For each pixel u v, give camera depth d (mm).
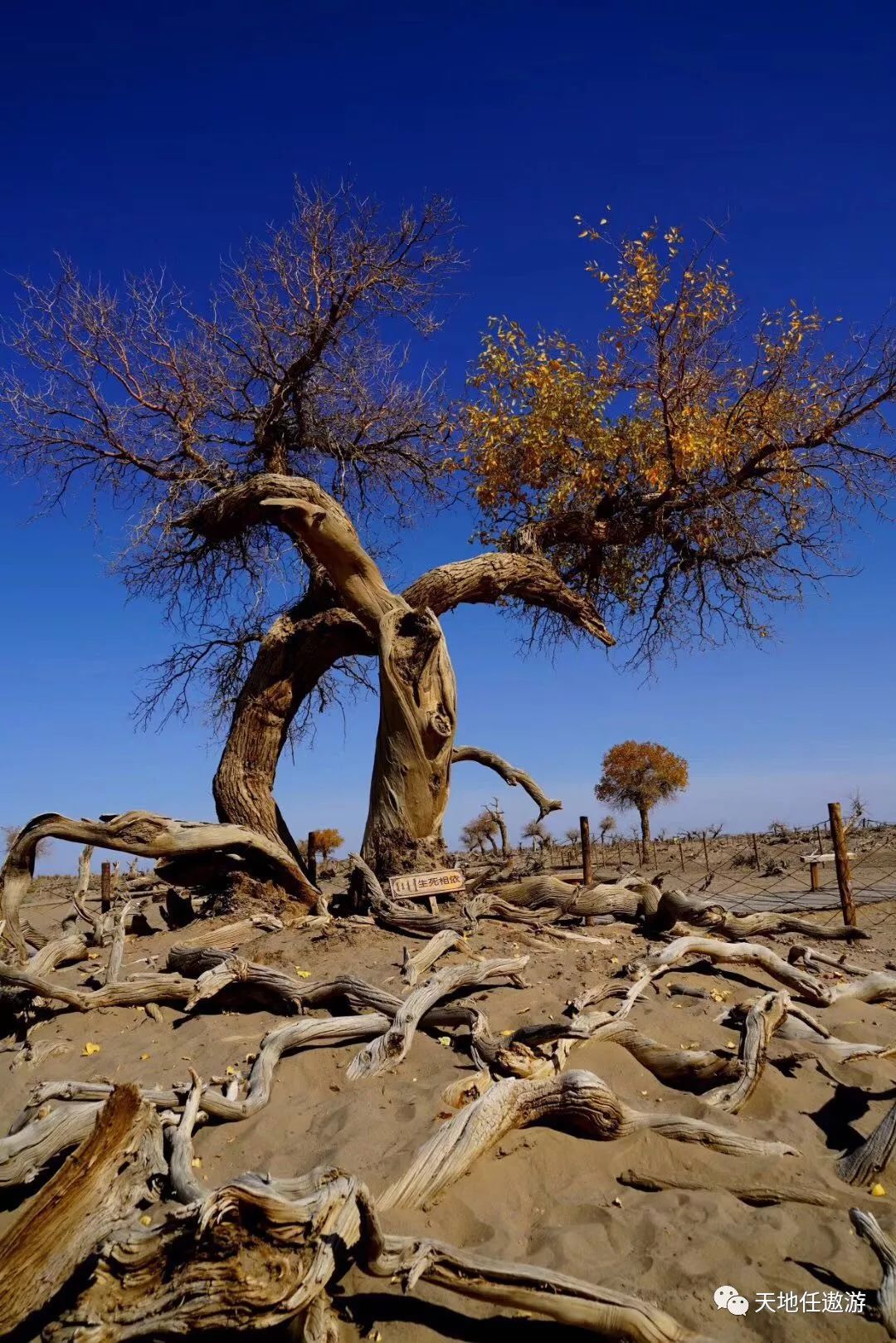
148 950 10453
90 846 10359
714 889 17422
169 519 13172
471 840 26844
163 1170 5137
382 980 8188
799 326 12828
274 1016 7887
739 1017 7492
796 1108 6234
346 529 11227
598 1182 5281
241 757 12195
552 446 13742
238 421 13969
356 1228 4180
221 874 11133
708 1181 5219
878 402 12539
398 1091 6320
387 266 13250
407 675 11000
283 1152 5629
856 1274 4301
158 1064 7160
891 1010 8586
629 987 7961
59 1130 5625
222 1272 3844
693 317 12898
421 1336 4055
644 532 13867
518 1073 6160
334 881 19828
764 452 12945
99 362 13047
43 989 8188
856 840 22281
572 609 13062
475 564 12148
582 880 12094
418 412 14586
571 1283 3971
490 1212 4930
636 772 28375
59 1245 4234
